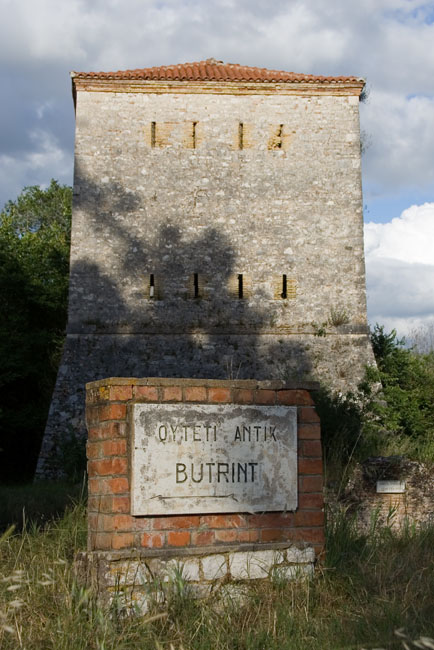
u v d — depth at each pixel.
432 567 6.81
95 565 5.92
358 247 26.12
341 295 25.81
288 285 25.70
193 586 6.02
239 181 26.14
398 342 27.28
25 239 39.34
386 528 8.49
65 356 24.64
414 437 23.08
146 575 5.85
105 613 5.51
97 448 6.26
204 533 6.17
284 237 25.95
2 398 30.19
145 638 5.11
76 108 26.09
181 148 26.14
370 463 12.95
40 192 50.22
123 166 25.86
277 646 5.12
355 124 26.86
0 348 29.16
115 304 25.11
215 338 25.20
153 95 26.33
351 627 5.40
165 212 25.73
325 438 17.64
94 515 6.22
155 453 6.06
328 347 25.41
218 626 5.38
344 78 26.81
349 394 21.27
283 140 26.52
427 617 5.54
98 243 25.34
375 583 6.35
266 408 6.50
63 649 4.96
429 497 12.74
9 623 5.28
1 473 28.98
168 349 24.97
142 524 5.99
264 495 6.38
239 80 26.38
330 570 6.52
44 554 7.44
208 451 6.24
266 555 6.30
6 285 31.70
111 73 26.28
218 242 25.73
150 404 6.11
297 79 26.58
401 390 23.98
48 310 33.81
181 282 25.41
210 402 6.32
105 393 6.14
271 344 25.30
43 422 29.31
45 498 14.46
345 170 26.55
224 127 26.41
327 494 11.62
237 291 25.52
